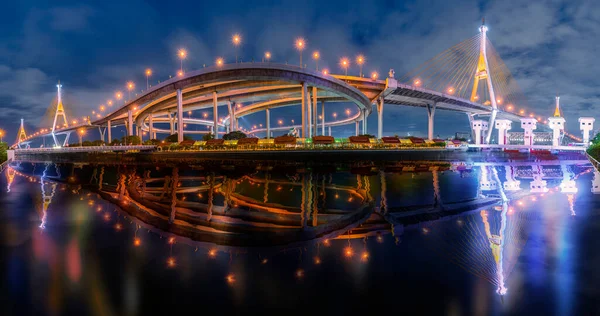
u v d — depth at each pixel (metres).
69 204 40.72
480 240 29.23
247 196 47.78
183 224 33.22
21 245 28.66
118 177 44.22
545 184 37.62
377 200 43.25
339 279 24.08
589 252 26.20
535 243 28.44
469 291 22.25
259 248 28.62
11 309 21.02
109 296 22.09
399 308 20.97
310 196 36.38
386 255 27.64
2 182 52.66
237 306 21.36
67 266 25.19
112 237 30.83
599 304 20.50
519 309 20.70
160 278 24.12
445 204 39.22
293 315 20.38
